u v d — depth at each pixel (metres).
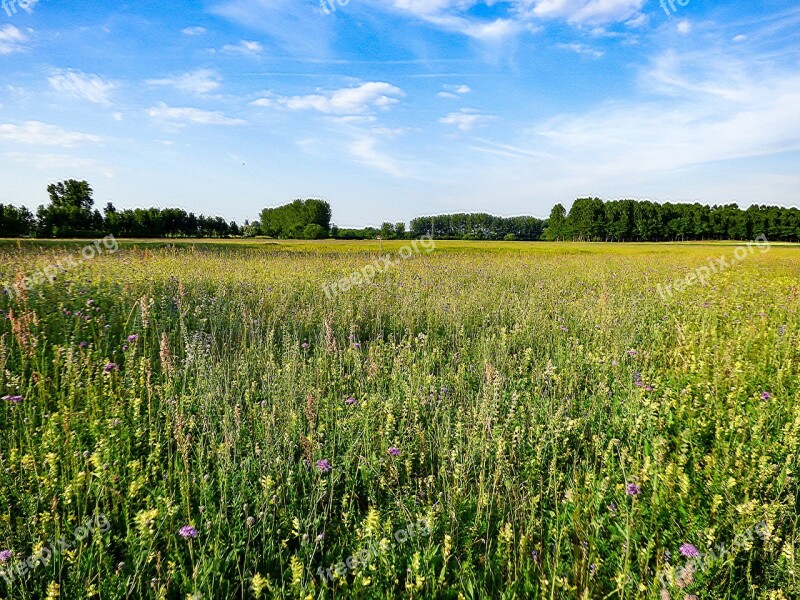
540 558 2.87
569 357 6.30
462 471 3.56
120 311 7.84
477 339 7.41
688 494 3.28
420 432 4.12
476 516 3.22
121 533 3.07
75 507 3.22
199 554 2.87
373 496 3.50
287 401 4.58
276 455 3.72
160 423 4.36
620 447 3.98
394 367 5.70
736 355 6.30
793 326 7.63
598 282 15.34
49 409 4.50
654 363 6.22
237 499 3.30
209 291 10.27
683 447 3.81
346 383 5.53
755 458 3.61
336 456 3.95
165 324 7.39
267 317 8.24
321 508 3.46
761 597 2.61
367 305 9.27
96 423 3.99
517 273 16.31
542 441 4.02
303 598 2.42
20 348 5.41
